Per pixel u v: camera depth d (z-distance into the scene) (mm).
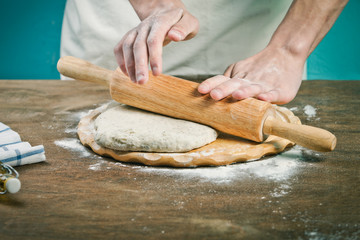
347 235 659
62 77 1896
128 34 1102
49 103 1416
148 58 1041
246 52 1774
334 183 844
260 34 1746
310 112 1304
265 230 674
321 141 891
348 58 3184
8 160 907
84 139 1048
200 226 685
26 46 3266
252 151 959
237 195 796
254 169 920
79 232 666
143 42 1043
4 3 3166
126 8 1713
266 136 1015
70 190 816
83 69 1226
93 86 1640
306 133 915
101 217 713
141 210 737
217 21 1710
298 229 676
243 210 738
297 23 1350
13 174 889
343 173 891
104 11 1735
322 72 3271
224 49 1768
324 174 888
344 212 729
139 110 1128
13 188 750
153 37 1034
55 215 719
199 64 1802
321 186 832
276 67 1290
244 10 1698
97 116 1198
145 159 931
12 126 1194
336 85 1610
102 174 895
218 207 749
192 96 1032
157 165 938
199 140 956
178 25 1123
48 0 3160
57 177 877
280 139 1031
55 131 1162
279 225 688
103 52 1791
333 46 3186
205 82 1041
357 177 870
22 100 1446
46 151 1021
